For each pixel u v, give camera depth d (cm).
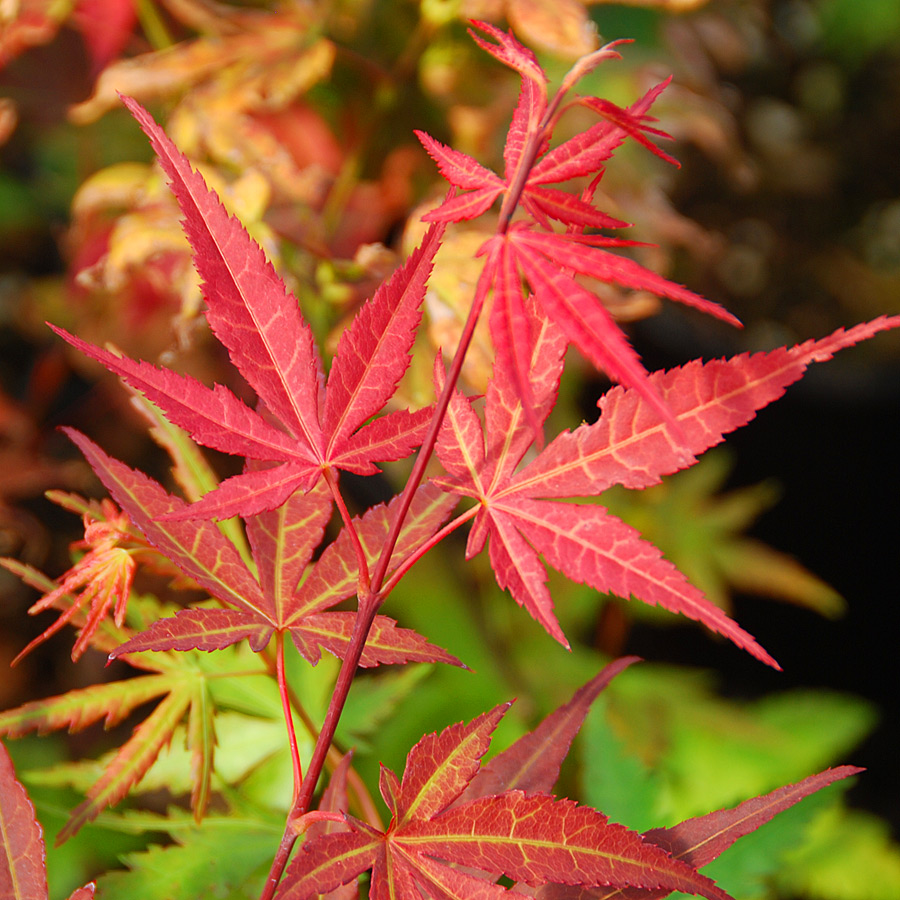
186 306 48
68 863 49
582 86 61
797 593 78
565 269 32
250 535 33
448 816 31
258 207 48
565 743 35
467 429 32
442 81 60
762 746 71
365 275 50
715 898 30
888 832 71
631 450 32
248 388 57
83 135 70
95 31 56
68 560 76
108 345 31
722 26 73
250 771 39
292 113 59
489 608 72
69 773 37
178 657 37
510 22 50
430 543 32
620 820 42
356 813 37
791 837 40
